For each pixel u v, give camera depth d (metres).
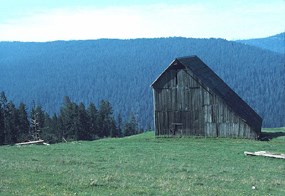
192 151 46.34
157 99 64.00
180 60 61.75
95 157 39.69
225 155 43.12
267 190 26.39
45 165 32.59
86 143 57.41
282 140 56.50
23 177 26.47
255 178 30.72
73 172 29.20
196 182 27.66
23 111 140.25
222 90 65.31
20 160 35.88
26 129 139.12
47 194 21.77
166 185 25.78
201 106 61.25
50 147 50.31
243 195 24.11
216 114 60.34
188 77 62.00
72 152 44.34
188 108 62.09
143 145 53.22
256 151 45.75
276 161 39.66
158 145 53.22
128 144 54.75
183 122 62.44
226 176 31.06
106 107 165.25
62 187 23.91
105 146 51.78
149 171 31.89
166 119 63.47
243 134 58.69
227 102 59.66
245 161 39.56
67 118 145.38
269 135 61.78
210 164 37.19
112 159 38.28
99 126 156.88
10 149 47.28
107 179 26.56
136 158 39.56
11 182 24.77
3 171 28.59
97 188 24.08
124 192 23.22
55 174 27.98
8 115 134.50
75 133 143.62
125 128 192.00
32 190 22.66
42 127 150.50
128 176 28.67
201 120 61.28
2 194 21.50
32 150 46.12
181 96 62.50
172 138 62.28
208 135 60.81
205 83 60.75
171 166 34.53
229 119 59.59
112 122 164.50
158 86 63.94
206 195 23.27
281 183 29.02
